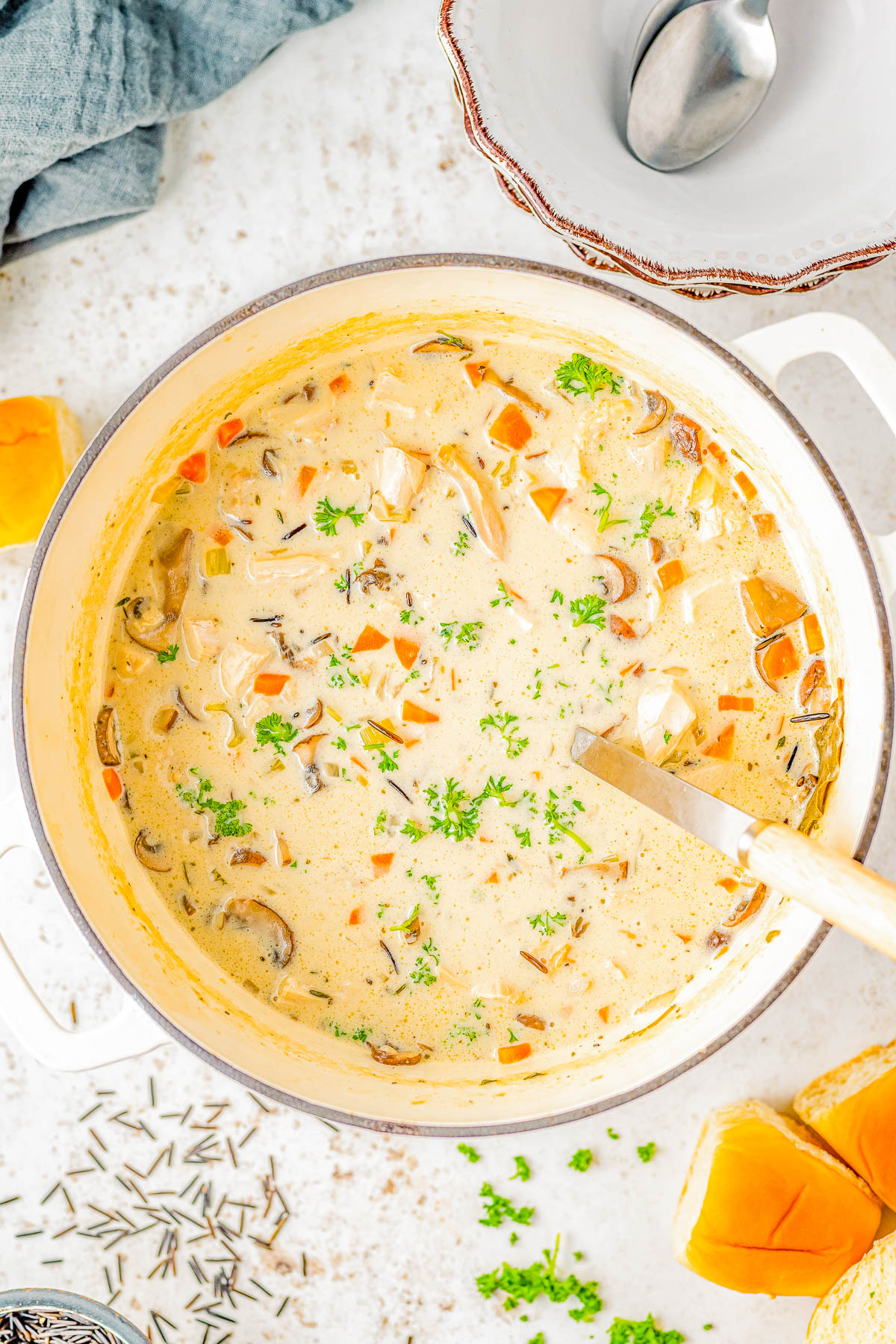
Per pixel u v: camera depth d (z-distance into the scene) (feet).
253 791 2.15
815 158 1.97
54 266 2.21
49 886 2.25
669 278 1.94
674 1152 2.27
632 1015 2.16
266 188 2.22
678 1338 2.27
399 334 2.13
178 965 2.15
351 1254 2.28
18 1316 2.28
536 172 1.93
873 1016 2.27
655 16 1.96
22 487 2.15
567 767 2.15
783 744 2.16
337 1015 2.17
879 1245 2.15
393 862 2.15
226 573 2.15
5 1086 2.27
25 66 2.09
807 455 2.05
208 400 2.10
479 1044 2.17
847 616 2.10
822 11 1.97
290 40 2.20
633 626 2.15
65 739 2.10
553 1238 2.27
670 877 2.16
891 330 2.22
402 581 2.14
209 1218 2.27
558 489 2.14
